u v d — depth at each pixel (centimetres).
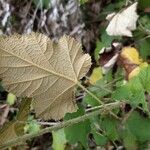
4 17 35
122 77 27
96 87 25
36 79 16
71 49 16
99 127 24
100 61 29
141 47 30
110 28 30
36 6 34
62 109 17
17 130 17
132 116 25
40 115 17
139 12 30
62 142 28
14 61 15
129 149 26
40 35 15
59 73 16
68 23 34
